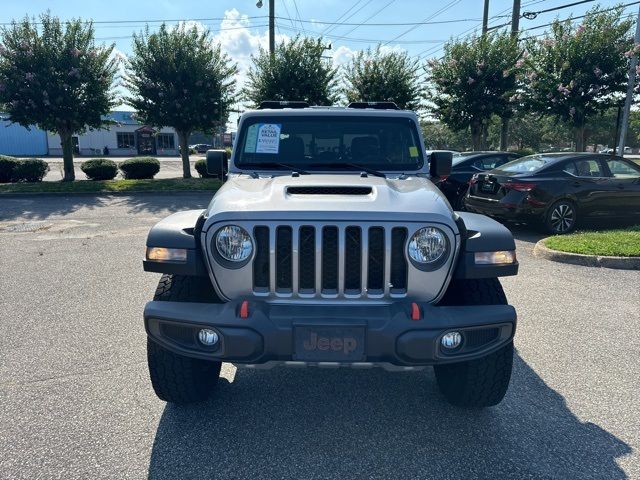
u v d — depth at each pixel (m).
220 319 2.60
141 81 19.80
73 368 3.77
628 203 9.11
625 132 15.19
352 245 2.67
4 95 17.94
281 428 3.04
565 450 2.81
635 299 5.41
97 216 11.62
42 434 2.93
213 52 20.30
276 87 20.42
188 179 20.08
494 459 2.73
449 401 3.31
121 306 5.18
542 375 3.70
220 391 3.50
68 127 19.09
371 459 2.74
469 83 18.27
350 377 3.73
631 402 3.32
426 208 2.71
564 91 15.23
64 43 18.41
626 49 15.05
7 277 6.29
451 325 2.58
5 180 18.83
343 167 3.91
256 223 2.65
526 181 8.55
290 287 2.71
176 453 2.78
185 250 2.79
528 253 7.59
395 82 20.64
